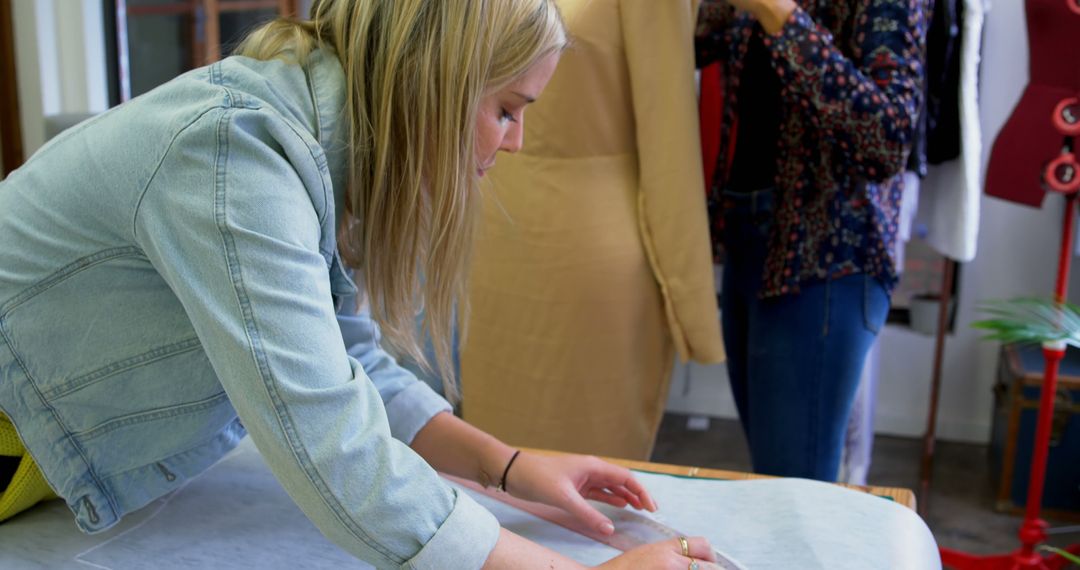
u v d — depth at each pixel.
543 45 0.78
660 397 1.59
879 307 1.46
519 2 0.76
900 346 2.67
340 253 0.88
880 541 0.87
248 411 0.66
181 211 0.67
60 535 0.92
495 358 1.61
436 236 0.80
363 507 0.66
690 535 0.92
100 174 0.73
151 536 0.92
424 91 0.74
